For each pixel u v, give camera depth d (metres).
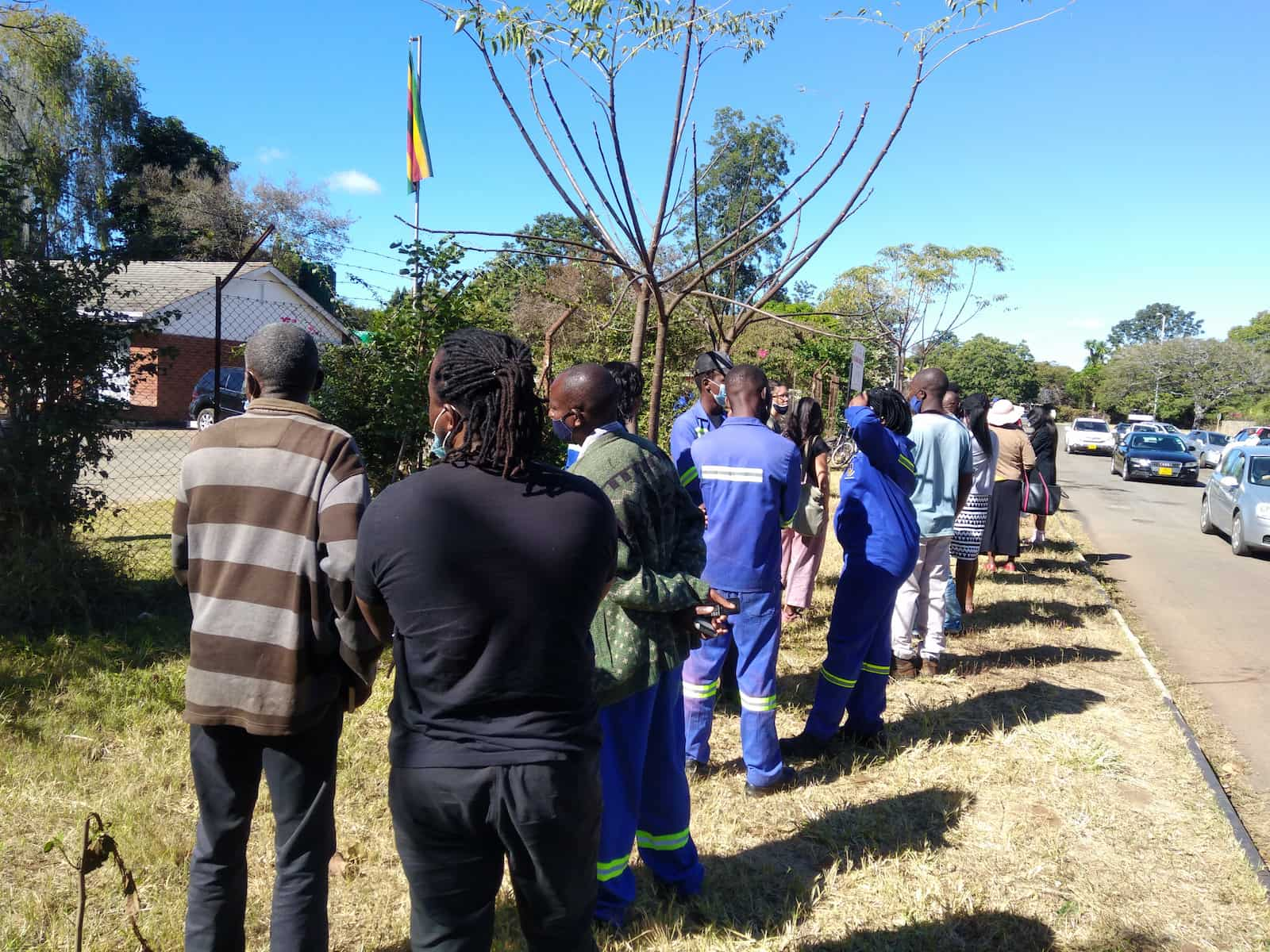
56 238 6.25
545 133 4.14
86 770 3.85
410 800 1.79
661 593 2.66
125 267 6.07
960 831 3.79
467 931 1.89
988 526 9.00
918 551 4.32
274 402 2.41
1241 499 12.78
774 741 3.98
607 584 1.94
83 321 5.82
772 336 17.48
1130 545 13.20
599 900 2.95
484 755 1.74
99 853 2.24
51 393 5.78
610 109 3.79
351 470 2.31
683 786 3.10
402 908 3.08
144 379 6.30
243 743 2.38
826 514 6.58
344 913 3.05
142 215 6.37
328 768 2.43
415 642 1.76
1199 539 14.23
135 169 32.78
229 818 2.39
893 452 4.25
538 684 1.78
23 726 4.15
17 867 3.15
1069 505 18.39
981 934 3.08
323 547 2.29
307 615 2.29
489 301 6.82
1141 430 28.72
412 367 6.12
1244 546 12.41
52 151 6.34
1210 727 5.43
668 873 3.19
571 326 9.30
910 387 5.79
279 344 2.42
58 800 3.57
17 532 5.65
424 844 1.82
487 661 1.75
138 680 4.80
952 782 4.21
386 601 1.83
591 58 3.72
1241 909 3.29
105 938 2.79
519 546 1.77
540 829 1.77
